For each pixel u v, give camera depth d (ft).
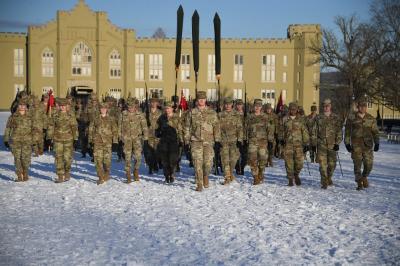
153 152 46.68
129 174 40.65
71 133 40.78
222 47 207.21
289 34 228.02
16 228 24.73
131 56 202.08
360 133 37.58
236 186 39.06
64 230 24.44
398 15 127.44
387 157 65.46
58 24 198.39
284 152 39.27
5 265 18.93
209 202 32.01
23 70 205.77
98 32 198.80
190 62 207.21
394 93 122.83
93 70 200.75
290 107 39.27
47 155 60.95
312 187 38.78
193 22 49.49
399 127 145.28
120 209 29.71
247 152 43.16
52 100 60.70
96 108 60.18
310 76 204.23
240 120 40.32
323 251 21.21
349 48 153.48
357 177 37.42
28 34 200.34
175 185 39.55
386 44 130.11
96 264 19.25
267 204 31.32
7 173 45.19
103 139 40.04
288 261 19.85
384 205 31.04
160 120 41.47
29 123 40.68
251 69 208.95
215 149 46.01
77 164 54.08
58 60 198.59
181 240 22.84
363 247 21.81
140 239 22.98
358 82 150.10
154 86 206.59
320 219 27.09
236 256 20.49
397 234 23.97
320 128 38.32
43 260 19.66
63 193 35.17
